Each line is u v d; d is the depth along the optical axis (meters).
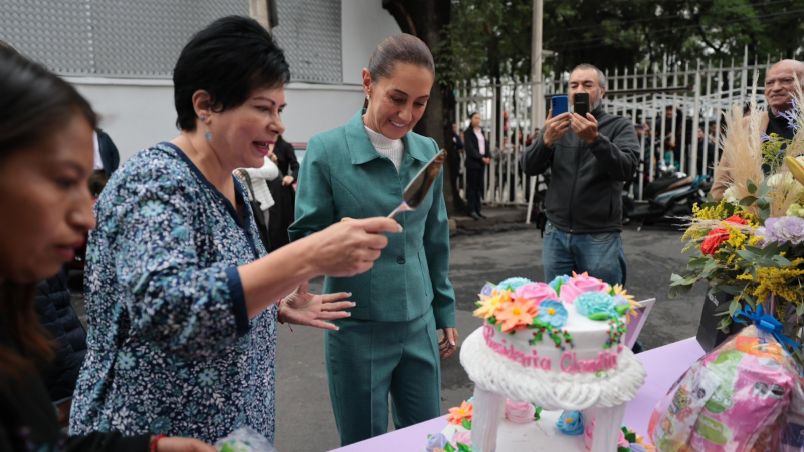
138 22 6.11
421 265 1.97
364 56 7.73
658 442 1.24
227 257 1.16
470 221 8.61
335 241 0.95
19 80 0.63
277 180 5.62
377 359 1.91
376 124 1.82
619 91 8.54
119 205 1.04
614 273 3.09
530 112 9.37
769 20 14.40
